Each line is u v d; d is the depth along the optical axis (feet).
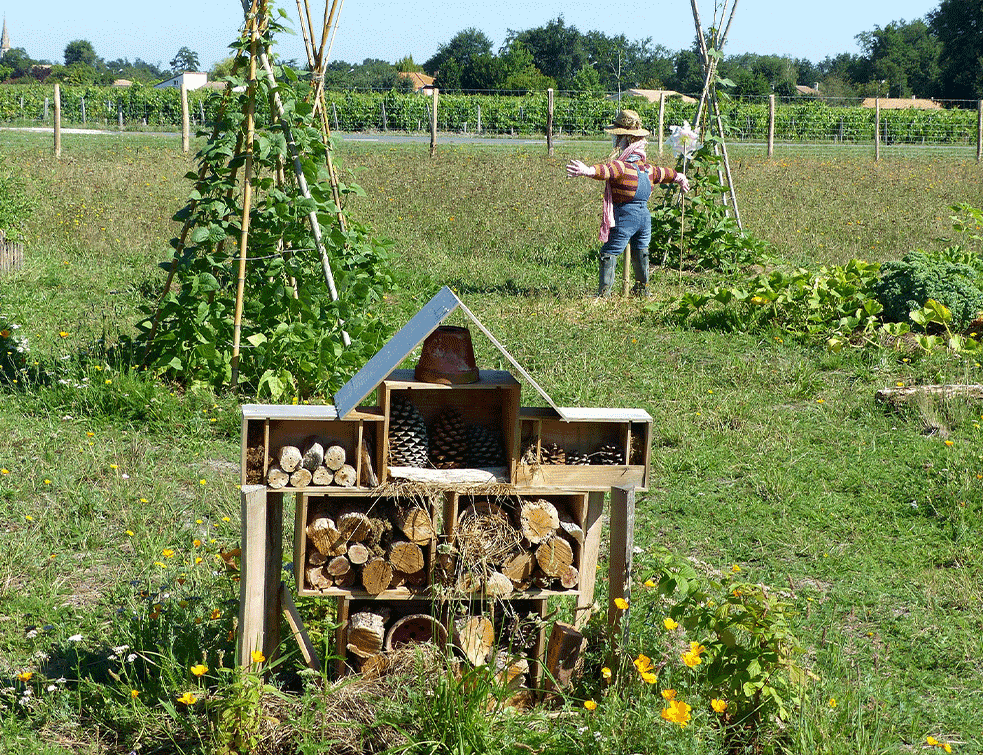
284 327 23.31
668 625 11.18
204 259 23.44
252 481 11.44
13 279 33.86
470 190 57.62
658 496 19.33
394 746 10.59
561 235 46.19
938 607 15.06
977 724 12.19
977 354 27.48
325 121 26.40
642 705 10.91
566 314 32.96
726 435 22.18
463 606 12.01
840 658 13.39
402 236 44.83
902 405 23.80
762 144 112.78
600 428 12.23
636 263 35.73
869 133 131.13
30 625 13.71
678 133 40.29
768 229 47.60
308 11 25.89
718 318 31.50
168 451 20.75
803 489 19.58
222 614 13.08
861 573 16.21
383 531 11.80
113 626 13.53
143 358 24.40
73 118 142.51
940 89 264.72
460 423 12.31
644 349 29.19
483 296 35.45
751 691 11.00
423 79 351.67
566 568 12.06
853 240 46.03
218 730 10.56
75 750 11.03
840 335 29.14
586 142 111.55
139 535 16.56
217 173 23.56
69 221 44.62
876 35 335.88
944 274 30.42
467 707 10.68
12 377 24.41
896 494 19.35
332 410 11.72
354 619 11.93
